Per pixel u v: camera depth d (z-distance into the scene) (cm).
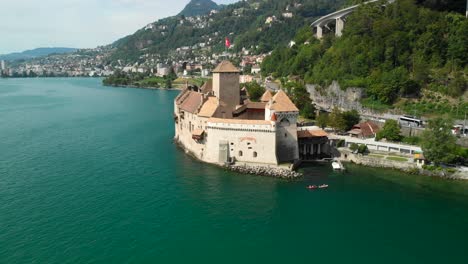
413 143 11356
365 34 16950
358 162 10850
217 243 6506
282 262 6016
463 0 16138
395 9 16750
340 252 6328
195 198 8225
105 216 7344
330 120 13012
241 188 8800
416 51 14950
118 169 10112
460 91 13175
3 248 6159
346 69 16475
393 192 8750
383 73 14825
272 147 9950
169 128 15712
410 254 6284
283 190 8731
